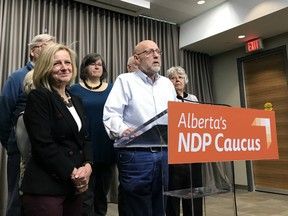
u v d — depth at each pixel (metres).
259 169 4.20
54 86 1.12
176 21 4.43
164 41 4.37
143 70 1.41
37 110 0.97
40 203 0.92
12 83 1.53
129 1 3.57
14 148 1.42
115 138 1.20
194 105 0.81
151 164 1.14
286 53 3.88
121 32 3.93
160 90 1.42
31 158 0.98
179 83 2.05
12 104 1.52
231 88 4.63
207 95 4.73
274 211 2.83
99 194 1.96
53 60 1.09
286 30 3.83
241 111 0.95
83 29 3.54
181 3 3.82
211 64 4.98
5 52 2.99
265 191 4.07
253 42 4.15
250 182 4.23
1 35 2.96
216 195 1.04
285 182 3.87
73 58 1.18
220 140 0.86
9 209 1.34
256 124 0.99
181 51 4.51
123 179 1.17
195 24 4.27
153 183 1.15
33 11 3.21
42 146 0.94
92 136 1.83
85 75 1.98
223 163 1.04
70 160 0.99
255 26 3.67
